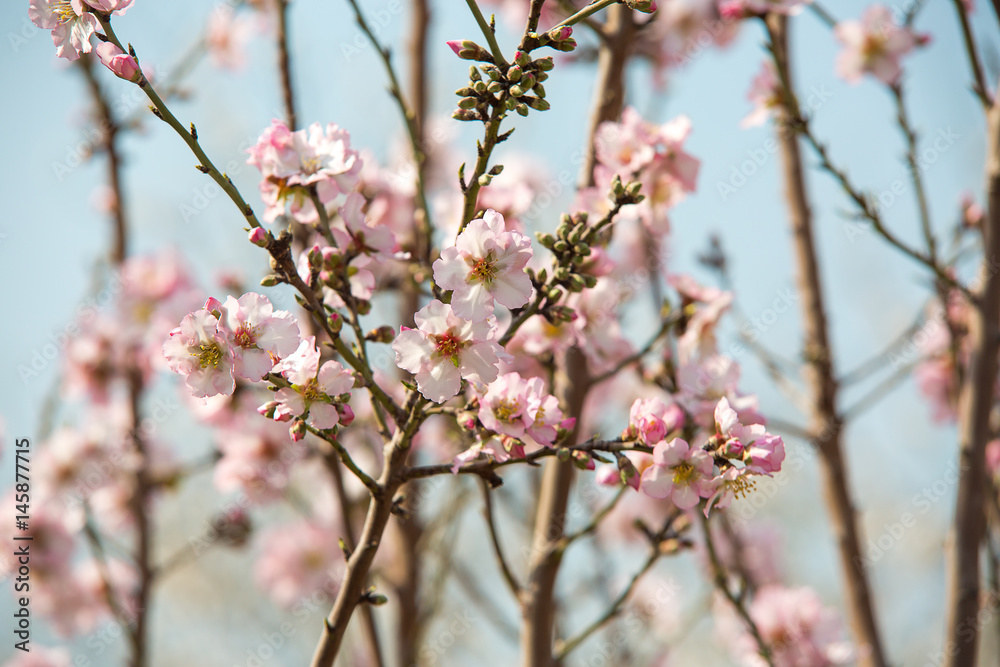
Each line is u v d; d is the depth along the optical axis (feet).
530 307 5.04
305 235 5.52
